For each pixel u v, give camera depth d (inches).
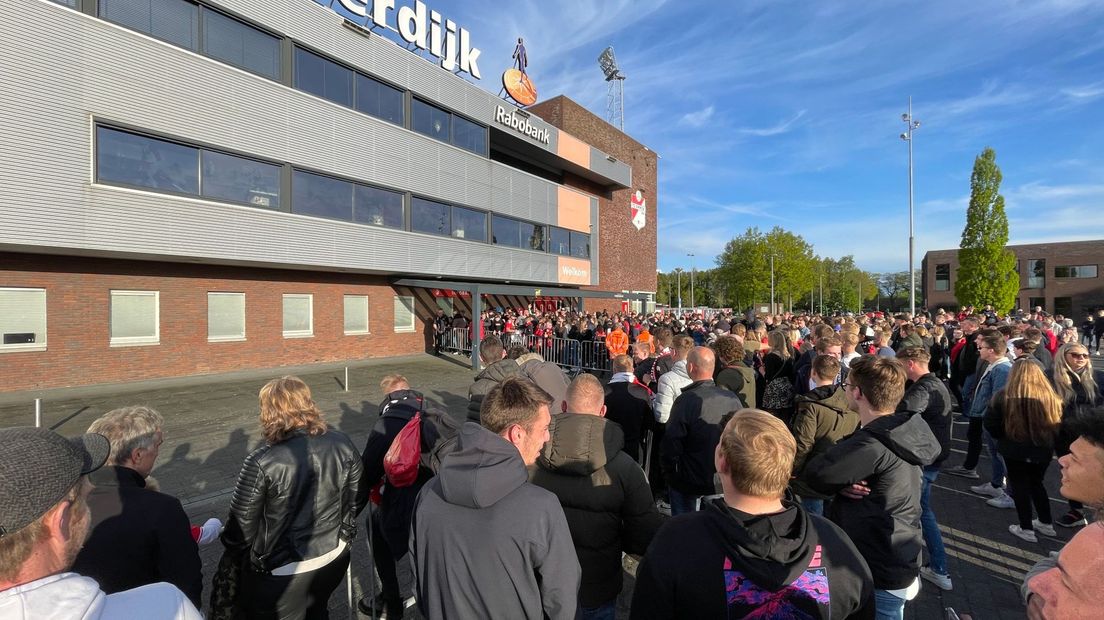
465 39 726.5
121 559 72.3
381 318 666.2
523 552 63.7
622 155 1171.3
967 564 151.3
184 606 42.5
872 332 414.3
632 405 175.9
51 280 399.2
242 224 461.1
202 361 486.9
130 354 439.5
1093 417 59.1
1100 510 55.2
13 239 338.0
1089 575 49.1
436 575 66.0
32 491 35.6
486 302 839.1
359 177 562.3
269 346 543.2
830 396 132.5
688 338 194.7
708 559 55.9
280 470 90.7
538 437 79.8
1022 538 166.4
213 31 444.8
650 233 1285.7
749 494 58.2
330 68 540.4
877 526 93.0
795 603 53.6
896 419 96.8
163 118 409.7
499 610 62.8
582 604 88.8
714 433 134.3
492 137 800.9
